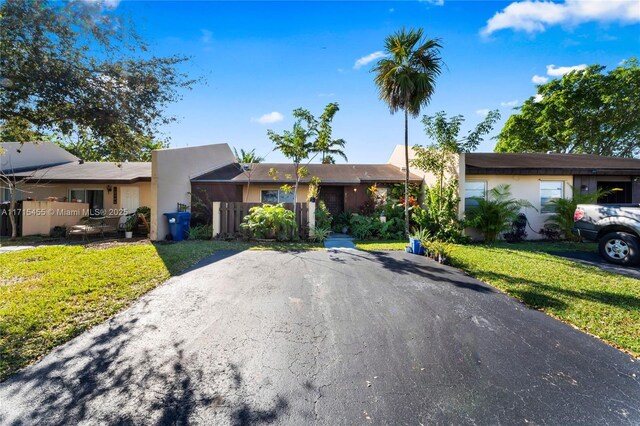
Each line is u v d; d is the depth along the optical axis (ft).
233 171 48.24
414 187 41.52
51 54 15.76
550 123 67.62
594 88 62.34
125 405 6.97
